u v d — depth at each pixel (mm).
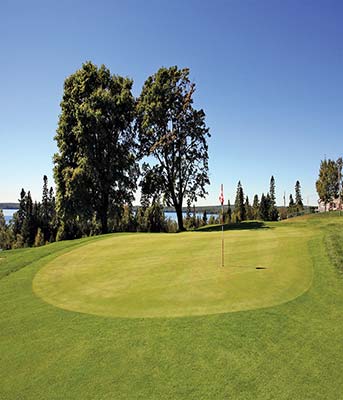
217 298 10195
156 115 38438
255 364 6746
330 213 50469
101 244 21828
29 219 77875
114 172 37531
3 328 9398
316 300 9750
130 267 14836
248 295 10320
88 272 14641
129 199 40188
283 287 10883
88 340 8156
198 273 13000
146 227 59125
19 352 7926
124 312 9625
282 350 7211
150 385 6301
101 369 6922
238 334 7934
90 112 35031
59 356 7566
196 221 76812
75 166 36969
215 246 18453
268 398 5766
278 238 19594
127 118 39688
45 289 12727
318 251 14883
